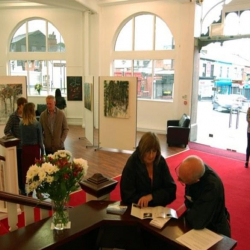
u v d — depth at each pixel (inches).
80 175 63.6
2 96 181.0
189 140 315.6
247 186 185.3
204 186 71.8
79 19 380.8
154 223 64.6
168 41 341.1
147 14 348.2
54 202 62.1
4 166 131.8
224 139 322.3
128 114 252.2
